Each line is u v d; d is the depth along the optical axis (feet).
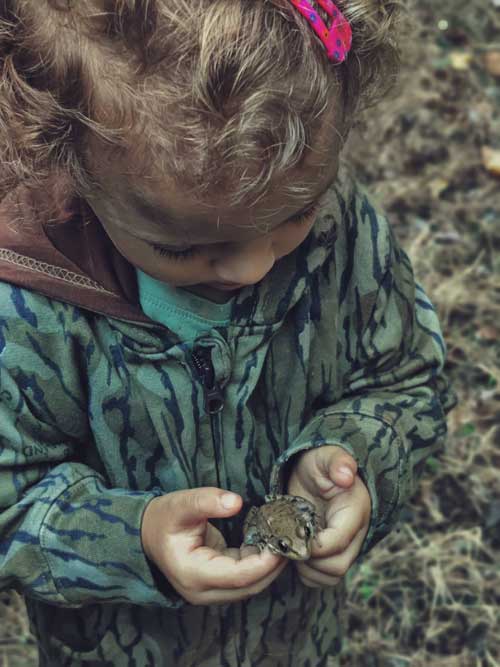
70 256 2.36
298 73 1.94
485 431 5.12
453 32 7.24
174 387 2.47
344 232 2.61
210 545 2.54
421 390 2.81
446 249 5.96
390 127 6.56
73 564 2.43
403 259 2.82
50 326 2.37
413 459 2.74
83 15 1.94
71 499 2.47
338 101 2.06
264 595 2.83
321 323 2.60
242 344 2.48
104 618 2.78
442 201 6.23
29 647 4.28
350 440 2.59
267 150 1.93
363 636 4.40
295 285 2.49
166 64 1.90
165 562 2.38
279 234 2.19
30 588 2.48
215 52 1.87
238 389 2.52
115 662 2.83
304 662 3.02
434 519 4.78
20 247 2.35
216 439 2.56
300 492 2.63
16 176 2.18
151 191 1.99
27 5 2.01
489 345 5.51
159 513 2.40
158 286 2.39
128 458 2.55
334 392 2.71
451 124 6.63
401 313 2.74
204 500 2.32
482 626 4.41
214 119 1.91
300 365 2.59
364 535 2.59
